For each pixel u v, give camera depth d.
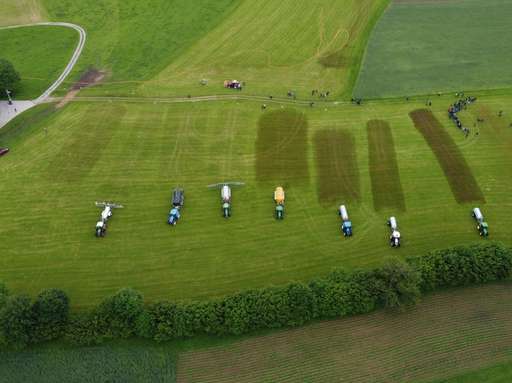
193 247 82.06
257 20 145.00
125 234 83.75
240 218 86.94
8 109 111.69
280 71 125.25
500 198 91.25
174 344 68.75
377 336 70.25
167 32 139.88
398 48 135.00
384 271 72.12
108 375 65.31
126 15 147.12
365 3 153.00
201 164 97.56
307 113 111.19
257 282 77.19
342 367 67.12
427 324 71.81
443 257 75.12
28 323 65.69
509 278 74.69
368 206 89.50
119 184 93.00
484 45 136.75
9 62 115.81
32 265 78.69
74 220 86.00
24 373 65.38
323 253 81.56
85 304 73.50
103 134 104.44
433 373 66.62
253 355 67.94
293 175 95.44
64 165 96.69
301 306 69.00
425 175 95.75
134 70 125.12
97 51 132.38
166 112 110.81
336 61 129.25
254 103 113.94
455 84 121.81
